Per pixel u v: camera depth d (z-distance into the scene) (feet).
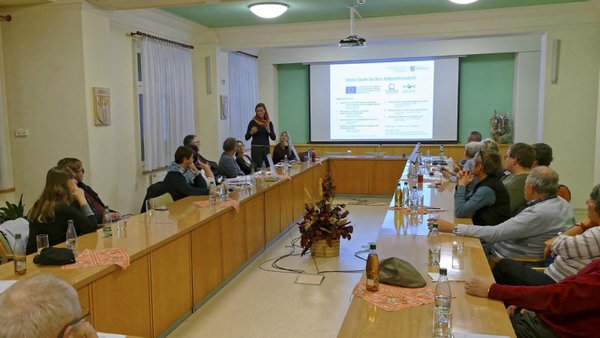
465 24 22.50
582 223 8.43
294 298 12.05
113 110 19.39
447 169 19.24
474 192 11.47
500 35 22.53
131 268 8.44
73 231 8.88
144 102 20.97
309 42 24.64
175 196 15.02
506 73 30.01
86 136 16.20
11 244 10.14
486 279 7.10
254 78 31.65
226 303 11.74
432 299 6.40
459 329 5.53
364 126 32.48
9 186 16.66
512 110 30.04
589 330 6.10
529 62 28.55
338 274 13.76
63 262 7.79
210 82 25.64
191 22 23.38
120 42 19.79
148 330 9.07
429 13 22.13
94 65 16.42
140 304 8.77
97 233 9.98
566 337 6.30
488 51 29.27
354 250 16.11
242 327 10.46
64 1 15.61
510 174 13.33
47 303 3.34
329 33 24.32
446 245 9.00
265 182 17.13
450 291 6.47
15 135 16.65
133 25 20.26
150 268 9.08
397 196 12.60
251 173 19.71
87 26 16.05
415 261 8.02
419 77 31.17
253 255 14.98
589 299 5.98
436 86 30.96
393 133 32.07
